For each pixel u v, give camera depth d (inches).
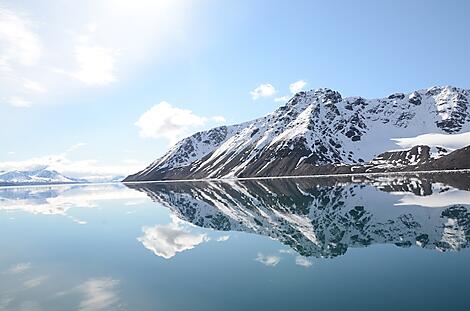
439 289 898.1
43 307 877.8
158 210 3083.2
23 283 1074.1
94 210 3307.1
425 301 826.8
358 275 1045.2
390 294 881.5
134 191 7288.4
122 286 1024.2
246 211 2736.2
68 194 7126.0
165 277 1098.7
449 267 1078.4
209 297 916.0
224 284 1012.5
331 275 1058.1
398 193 3440.0
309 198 3540.8
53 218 2733.8
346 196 3506.4
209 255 1363.2
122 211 3115.2
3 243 1726.1
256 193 4685.0
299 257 1284.4
